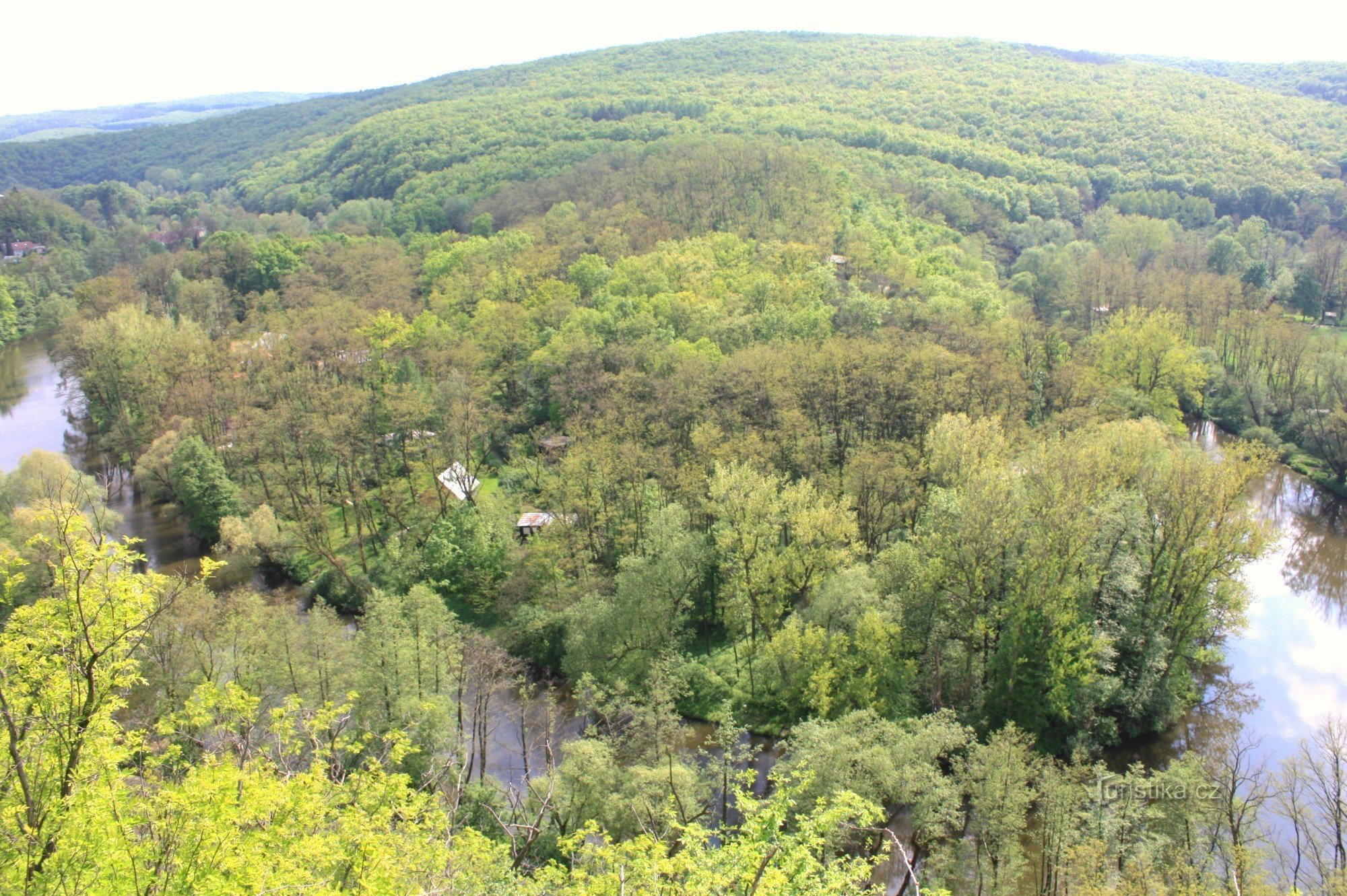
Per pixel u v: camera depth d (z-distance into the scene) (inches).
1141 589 2679.6
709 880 1149.7
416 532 3688.5
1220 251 6875.0
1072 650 2527.1
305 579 3595.0
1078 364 4498.0
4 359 6811.0
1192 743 2536.9
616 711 2532.0
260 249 7057.1
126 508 4315.9
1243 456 2883.9
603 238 6368.1
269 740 1871.3
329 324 5191.9
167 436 4165.8
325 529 3688.5
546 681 2915.8
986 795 1835.6
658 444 3646.7
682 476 3287.4
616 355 4478.3
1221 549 2544.3
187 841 1003.3
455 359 4746.6
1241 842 1775.3
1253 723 2625.5
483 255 6427.2
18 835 929.5
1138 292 5954.7
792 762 1983.3
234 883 954.7
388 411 4242.1
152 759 1261.1
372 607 2564.0
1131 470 2999.5
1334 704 2704.2
